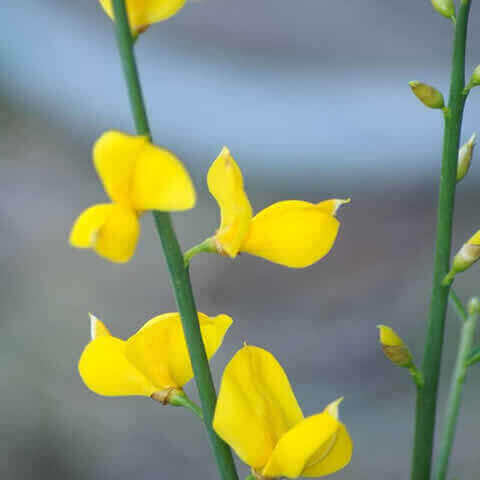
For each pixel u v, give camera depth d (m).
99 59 2.05
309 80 2.00
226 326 0.49
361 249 1.45
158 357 0.49
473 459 1.03
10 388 1.18
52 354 1.24
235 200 0.48
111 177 0.47
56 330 1.29
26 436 1.11
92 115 1.86
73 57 2.05
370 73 2.01
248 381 0.49
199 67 2.05
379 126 1.82
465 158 0.52
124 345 0.49
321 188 1.67
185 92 1.96
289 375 1.19
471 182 1.56
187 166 1.74
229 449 0.49
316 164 1.74
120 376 0.50
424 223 1.52
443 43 2.08
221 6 2.21
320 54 2.09
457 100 0.52
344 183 1.67
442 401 1.11
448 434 0.54
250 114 1.90
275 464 0.48
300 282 1.38
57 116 1.85
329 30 2.16
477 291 1.29
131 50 0.47
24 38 2.08
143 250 1.47
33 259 1.45
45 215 1.54
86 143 1.77
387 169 1.70
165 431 1.12
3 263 1.43
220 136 1.82
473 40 1.88
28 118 1.84
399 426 1.10
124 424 1.13
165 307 1.35
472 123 1.72
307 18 2.19
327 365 1.20
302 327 1.28
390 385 1.17
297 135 1.80
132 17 0.48
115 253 0.47
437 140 1.79
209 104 1.94
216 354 1.23
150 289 1.39
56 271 1.42
